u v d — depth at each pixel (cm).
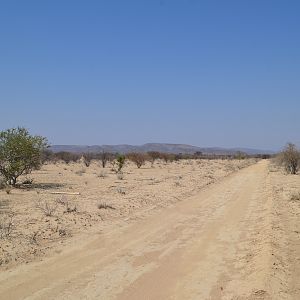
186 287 934
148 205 2191
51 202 2183
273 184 3559
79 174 4559
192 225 1677
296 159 5075
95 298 859
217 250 1269
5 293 880
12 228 1459
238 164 7862
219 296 875
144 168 6359
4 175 3184
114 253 1218
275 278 965
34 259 1132
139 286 937
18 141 3147
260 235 1454
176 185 3300
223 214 1959
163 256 1196
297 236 1470
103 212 1889
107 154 8075
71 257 1162
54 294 877
